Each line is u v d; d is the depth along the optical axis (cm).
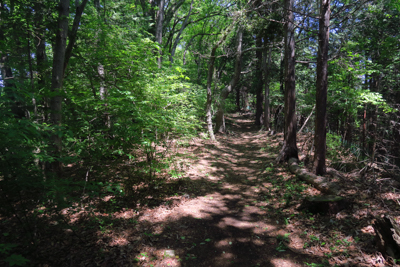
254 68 1772
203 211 480
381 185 491
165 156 580
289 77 798
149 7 1201
